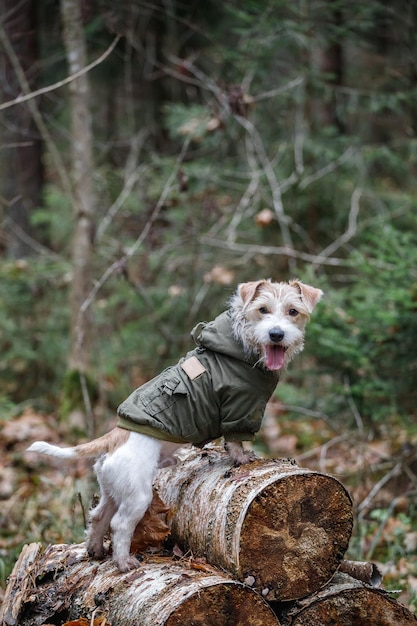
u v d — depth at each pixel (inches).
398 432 315.0
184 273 378.9
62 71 479.5
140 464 163.9
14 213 448.8
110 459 164.7
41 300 397.4
